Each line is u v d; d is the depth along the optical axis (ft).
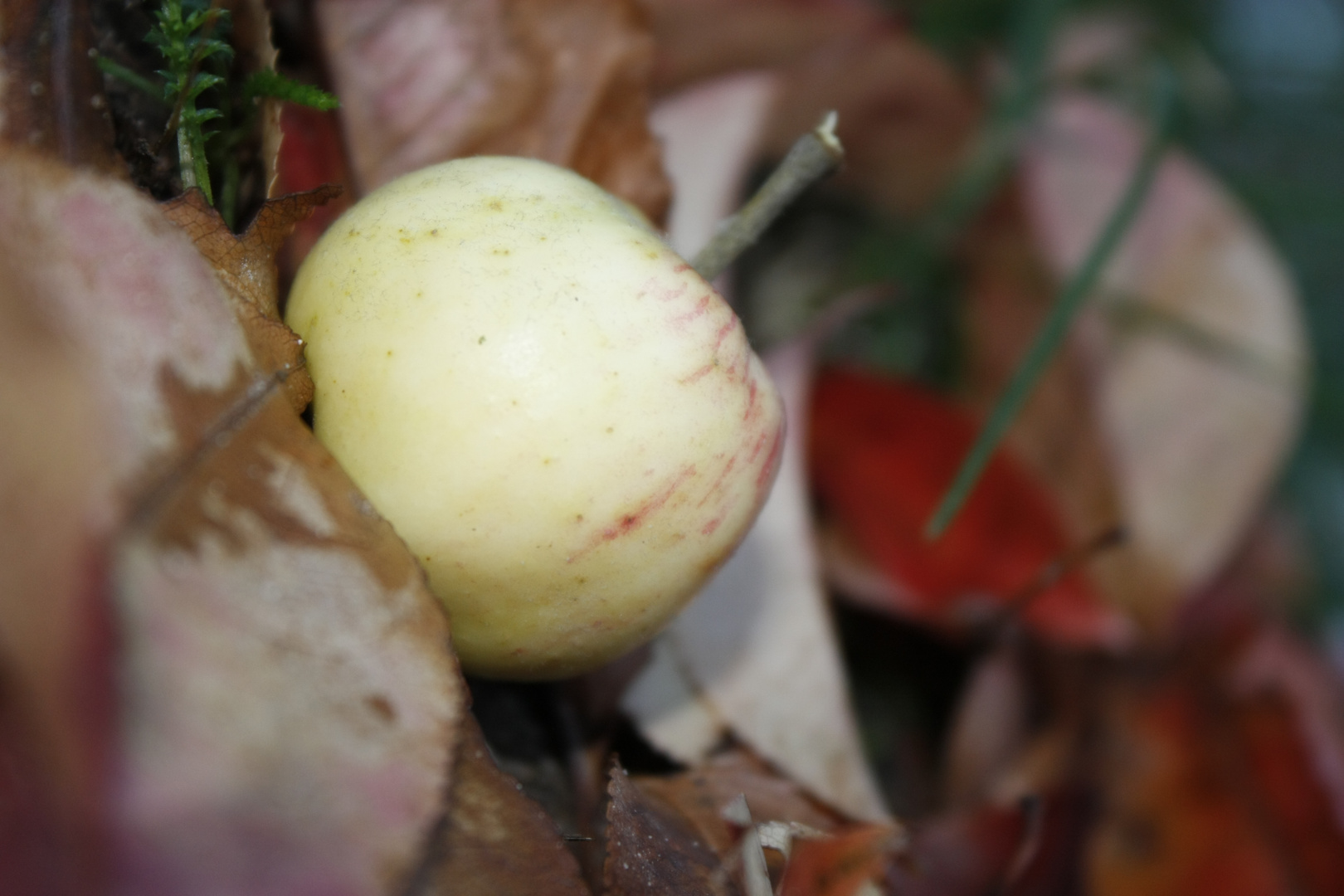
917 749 0.78
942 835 0.67
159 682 0.47
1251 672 0.84
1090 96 1.02
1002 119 0.94
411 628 0.51
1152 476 0.85
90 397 0.48
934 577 0.78
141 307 0.50
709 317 0.57
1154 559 0.83
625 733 0.65
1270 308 0.91
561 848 0.52
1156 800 0.78
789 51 0.87
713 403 0.56
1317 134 1.19
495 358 0.55
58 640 0.46
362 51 0.67
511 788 0.52
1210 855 0.77
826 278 0.96
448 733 0.51
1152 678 0.81
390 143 0.67
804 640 0.69
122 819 0.46
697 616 0.68
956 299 0.97
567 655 0.58
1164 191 0.94
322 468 0.52
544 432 0.55
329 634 0.50
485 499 0.55
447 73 0.68
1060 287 0.92
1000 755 0.76
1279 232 1.14
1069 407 0.87
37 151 0.53
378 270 0.56
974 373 0.93
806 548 0.71
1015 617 0.77
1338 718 0.84
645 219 0.61
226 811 0.47
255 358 0.52
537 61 0.69
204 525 0.49
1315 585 1.00
